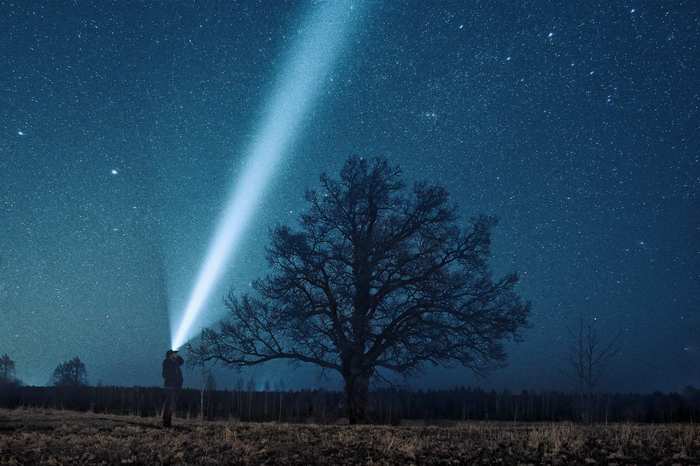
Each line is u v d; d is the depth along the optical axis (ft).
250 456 40.01
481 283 105.50
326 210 108.88
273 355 102.58
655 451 40.50
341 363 102.22
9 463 37.32
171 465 37.86
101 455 40.40
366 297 103.50
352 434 52.19
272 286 103.50
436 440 47.47
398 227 107.14
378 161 110.11
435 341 99.35
